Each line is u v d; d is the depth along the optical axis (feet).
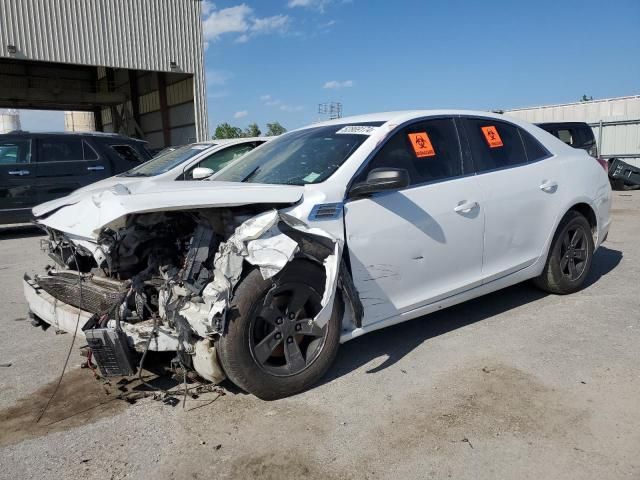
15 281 22.62
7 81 90.22
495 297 17.11
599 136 70.79
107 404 11.10
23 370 13.00
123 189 11.19
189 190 10.96
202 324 10.11
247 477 8.57
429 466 8.70
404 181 11.24
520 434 9.45
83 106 109.70
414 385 11.43
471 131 14.52
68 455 9.36
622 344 13.06
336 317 11.38
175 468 8.87
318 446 9.34
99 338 10.30
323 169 12.24
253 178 13.19
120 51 69.92
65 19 65.51
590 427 9.56
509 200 14.46
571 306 15.94
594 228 17.51
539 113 86.63
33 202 35.06
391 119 13.41
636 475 8.25
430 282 13.00
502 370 11.93
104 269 12.30
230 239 10.40
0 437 10.03
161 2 72.84
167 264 11.44
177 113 85.87
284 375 10.84
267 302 10.49
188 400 11.12
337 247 10.61
